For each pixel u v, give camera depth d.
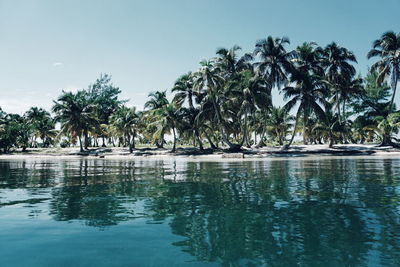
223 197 9.75
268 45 48.31
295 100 45.56
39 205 8.71
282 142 77.88
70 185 13.26
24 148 77.31
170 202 9.01
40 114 82.56
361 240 5.36
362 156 40.66
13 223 6.73
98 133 68.19
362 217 6.96
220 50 52.25
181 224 6.56
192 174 17.67
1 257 4.68
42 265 4.36
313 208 7.96
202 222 6.70
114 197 9.98
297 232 5.89
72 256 4.72
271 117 71.56
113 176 17.12
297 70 47.50
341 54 51.56
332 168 20.72
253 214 7.38
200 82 43.25
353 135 65.94
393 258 4.54
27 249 5.05
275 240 5.44
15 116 85.75
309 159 34.81
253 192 10.67
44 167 26.89
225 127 50.38
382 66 48.03
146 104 58.06
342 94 54.62
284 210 7.77
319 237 5.56
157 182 13.98
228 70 53.03
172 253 4.84
